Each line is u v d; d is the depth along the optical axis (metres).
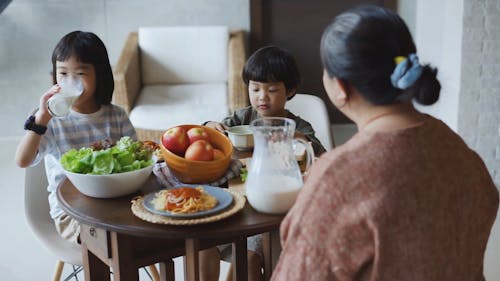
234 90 3.92
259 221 1.39
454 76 3.62
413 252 1.01
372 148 1.02
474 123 3.56
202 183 1.62
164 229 1.35
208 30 4.43
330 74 1.07
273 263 1.97
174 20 4.76
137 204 1.46
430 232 1.02
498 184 3.61
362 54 1.01
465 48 3.46
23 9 4.52
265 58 2.00
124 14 4.70
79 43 1.90
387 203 0.99
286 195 1.40
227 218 1.41
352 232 1.00
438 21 4.00
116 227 1.37
